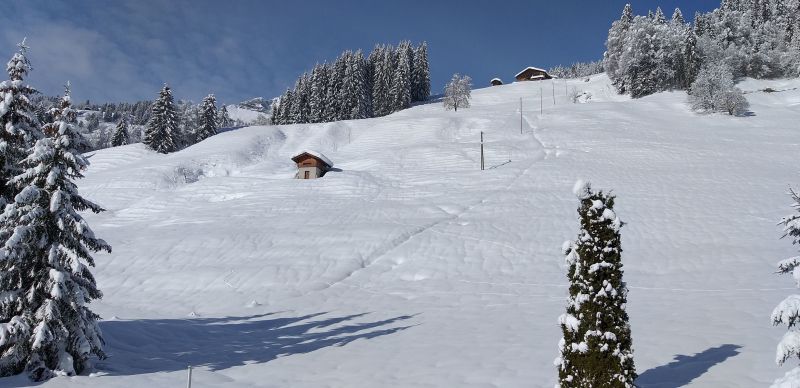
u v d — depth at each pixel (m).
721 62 89.81
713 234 26.81
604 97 103.00
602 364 8.15
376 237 29.64
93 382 11.60
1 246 12.07
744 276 20.08
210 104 92.75
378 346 15.08
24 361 11.84
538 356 12.70
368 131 77.94
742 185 36.34
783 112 69.06
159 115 77.69
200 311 21.59
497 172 46.38
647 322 14.73
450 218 33.62
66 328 12.02
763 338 12.26
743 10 118.50
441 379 11.65
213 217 38.53
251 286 24.48
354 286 23.95
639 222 29.97
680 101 81.38
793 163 43.12
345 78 110.88
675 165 44.59
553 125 69.00
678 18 121.00
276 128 82.31
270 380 12.44
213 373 13.05
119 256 29.67
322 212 37.47
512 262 25.48
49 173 12.21
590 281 8.46
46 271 12.01
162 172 56.25
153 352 15.02
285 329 18.12
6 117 13.19
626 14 119.31
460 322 17.25
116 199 49.22
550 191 38.62
